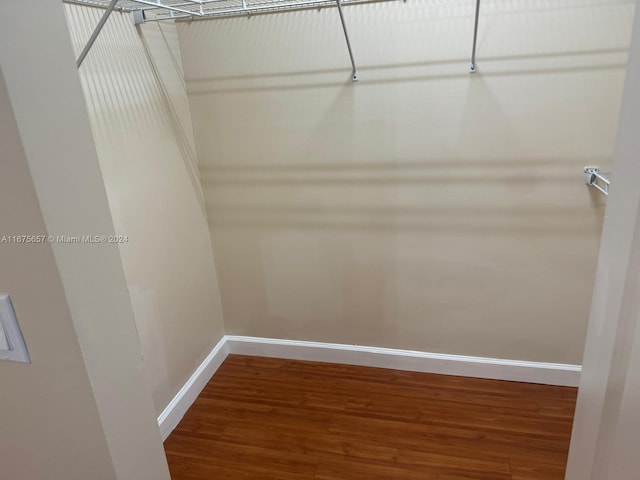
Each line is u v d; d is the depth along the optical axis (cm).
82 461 70
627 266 61
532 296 196
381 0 168
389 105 181
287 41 182
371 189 196
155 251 179
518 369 209
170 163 188
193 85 198
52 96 54
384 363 227
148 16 169
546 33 159
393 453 172
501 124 173
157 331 183
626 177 62
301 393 211
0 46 47
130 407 72
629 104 62
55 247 55
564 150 171
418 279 207
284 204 208
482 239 192
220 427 191
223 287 235
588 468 78
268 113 194
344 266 214
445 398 202
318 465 169
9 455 75
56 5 54
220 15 184
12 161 51
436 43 168
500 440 176
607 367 68
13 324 61
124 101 159
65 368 63
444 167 184
